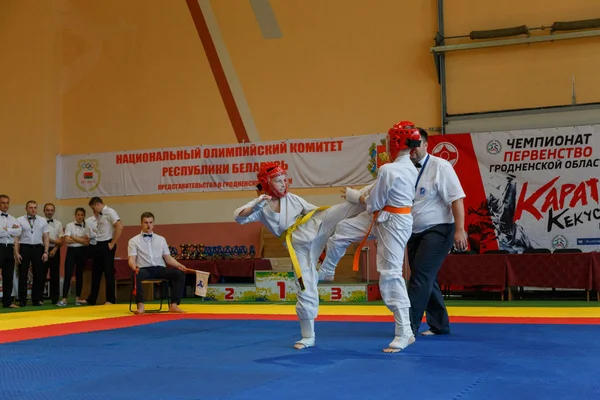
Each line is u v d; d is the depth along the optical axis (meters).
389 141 5.52
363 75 15.09
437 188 6.24
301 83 15.53
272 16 15.82
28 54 17.14
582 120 13.52
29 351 5.84
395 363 4.75
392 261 5.41
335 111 15.25
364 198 5.54
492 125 14.02
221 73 16.12
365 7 15.16
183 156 16.34
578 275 11.31
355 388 3.86
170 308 10.33
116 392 3.90
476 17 14.27
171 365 4.91
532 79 13.88
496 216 13.73
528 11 13.94
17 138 17.08
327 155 15.23
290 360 5.02
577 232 13.25
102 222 12.77
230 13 16.14
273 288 12.92
